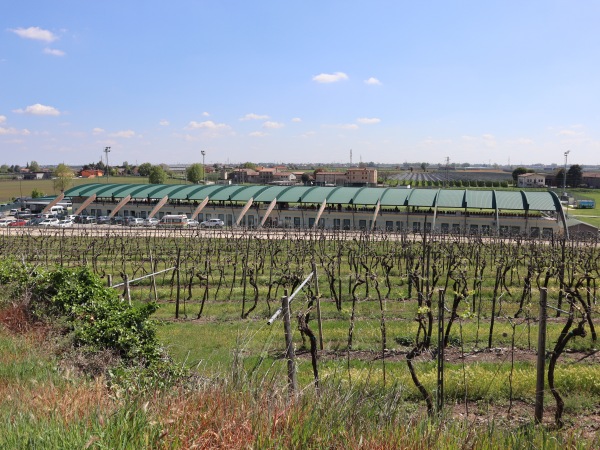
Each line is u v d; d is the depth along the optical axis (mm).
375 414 7270
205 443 5816
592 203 98062
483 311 22688
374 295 26547
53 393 7863
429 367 14625
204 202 71938
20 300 14664
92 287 15219
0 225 70750
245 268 27906
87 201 77750
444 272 31750
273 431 6176
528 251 39312
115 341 12703
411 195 65500
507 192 63438
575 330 10289
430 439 6668
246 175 176000
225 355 16156
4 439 5887
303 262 33688
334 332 19000
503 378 12680
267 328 19844
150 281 31953
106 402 7562
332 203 66750
